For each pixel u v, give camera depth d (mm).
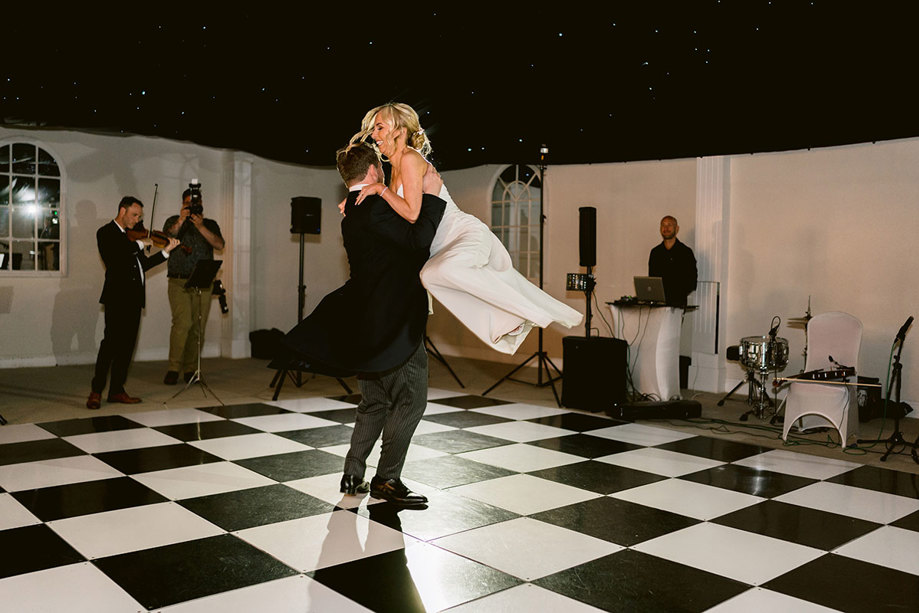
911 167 5758
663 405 5387
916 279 5762
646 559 2604
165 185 8414
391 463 3168
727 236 6855
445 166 7461
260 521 2912
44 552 2541
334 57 6418
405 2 5883
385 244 2836
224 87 6539
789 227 6465
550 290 8242
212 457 3928
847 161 6105
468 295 2854
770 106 5840
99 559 2486
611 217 7688
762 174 6625
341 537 2752
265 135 7039
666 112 6371
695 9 5531
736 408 5949
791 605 2242
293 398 5906
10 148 7441
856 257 6070
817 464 4125
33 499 3139
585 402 5625
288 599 2203
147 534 2740
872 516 3168
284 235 9383
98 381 5328
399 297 2861
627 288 7582
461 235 2896
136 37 5824
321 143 7172
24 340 7551
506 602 2221
